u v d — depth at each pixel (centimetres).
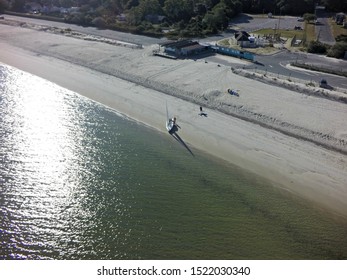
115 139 4706
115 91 6094
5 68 7262
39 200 3628
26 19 11781
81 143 4609
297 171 4038
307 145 4472
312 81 6094
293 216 3441
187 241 3155
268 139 4616
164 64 7069
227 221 3366
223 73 6506
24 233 3241
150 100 5731
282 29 9825
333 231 3278
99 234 3234
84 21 10650
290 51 7862
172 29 9700
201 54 7656
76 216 3431
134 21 10231
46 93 6081
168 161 4241
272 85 6006
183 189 3778
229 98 5547
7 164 4153
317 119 4925
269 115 5050
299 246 3114
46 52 8131
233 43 8412
